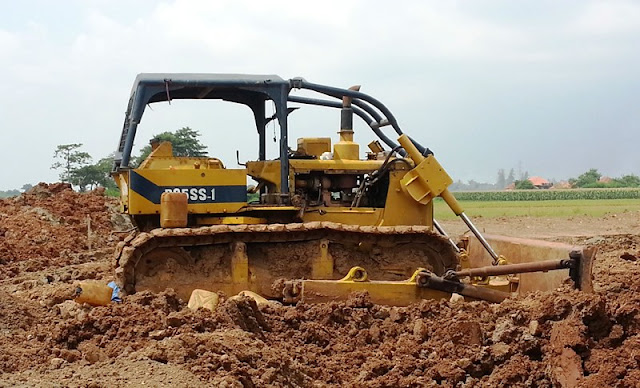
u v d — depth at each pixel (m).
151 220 10.97
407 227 10.91
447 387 7.38
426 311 9.03
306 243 10.90
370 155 12.57
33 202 22.88
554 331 7.86
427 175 11.43
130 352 7.29
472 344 8.13
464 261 11.94
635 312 8.05
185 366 6.77
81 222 21.83
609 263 14.67
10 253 17.36
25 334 8.38
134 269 10.16
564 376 7.36
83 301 9.25
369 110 12.51
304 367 7.53
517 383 7.46
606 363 7.43
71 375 6.67
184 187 10.71
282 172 11.16
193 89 11.02
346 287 9.84
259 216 11.12
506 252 11.55
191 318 8.09
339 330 8.88
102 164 53.12
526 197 73.62
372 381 7.34
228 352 7.12
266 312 9.02
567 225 32.88
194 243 10.40
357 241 10.96
